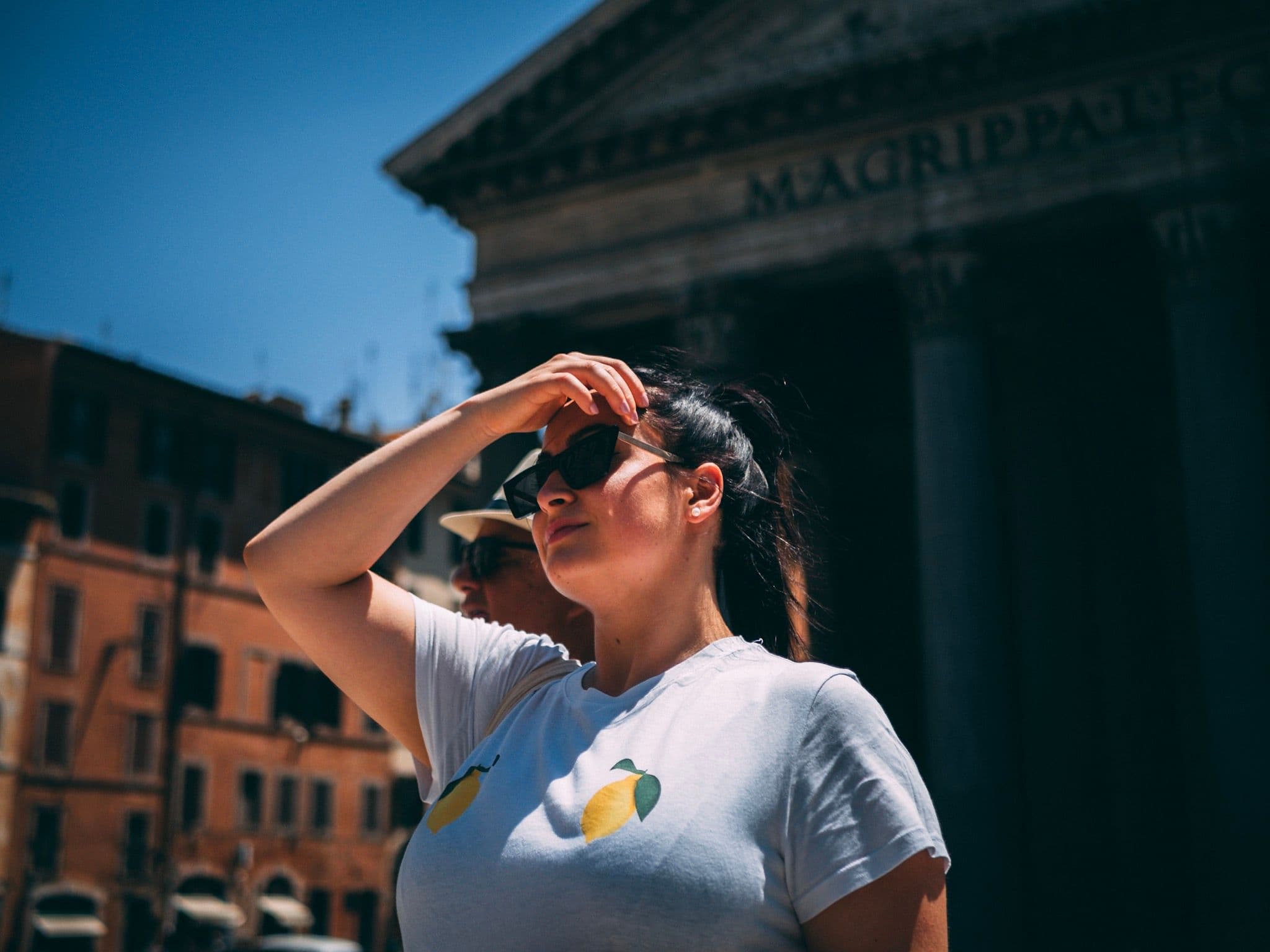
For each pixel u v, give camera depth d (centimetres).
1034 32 2083
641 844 161
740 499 210
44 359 4156
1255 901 1730
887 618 2770
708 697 178
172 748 4341
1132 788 2544
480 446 206
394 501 206
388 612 215
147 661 4319
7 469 4075
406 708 216
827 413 2792
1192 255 1958
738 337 2261
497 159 2475
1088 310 2475
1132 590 2622
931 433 2052
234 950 3522
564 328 2467
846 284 2312
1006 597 2019
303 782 4753
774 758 167
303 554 207
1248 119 1980
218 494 4622
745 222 2295
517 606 358
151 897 4197
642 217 2406
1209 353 1908
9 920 3847
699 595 201
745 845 162
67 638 4116
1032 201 2091
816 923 162
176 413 4519
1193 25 2027
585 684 204
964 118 2180
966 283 2120
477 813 179
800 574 222
